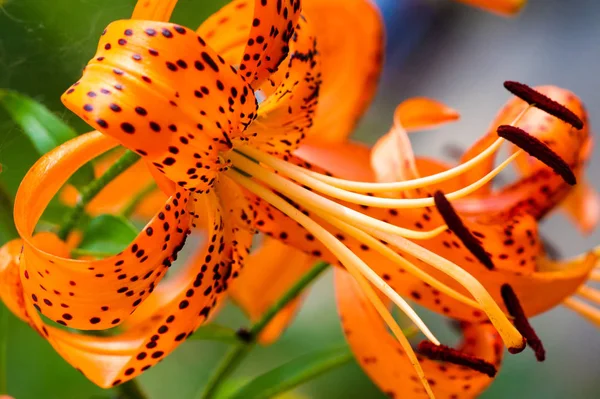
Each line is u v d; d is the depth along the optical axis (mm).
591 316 372
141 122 292
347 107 368
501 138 328
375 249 331
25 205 297
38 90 399
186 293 314
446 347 326
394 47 1016
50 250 316
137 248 304
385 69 1009
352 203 337
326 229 335
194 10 406
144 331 319
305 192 327
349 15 357
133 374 309
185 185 303
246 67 308
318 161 352
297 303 396
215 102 299
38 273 301
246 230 329
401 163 336
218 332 362
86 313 304
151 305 362
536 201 349
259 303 397
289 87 326
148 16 301
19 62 387
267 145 331
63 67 398
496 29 947
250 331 364
